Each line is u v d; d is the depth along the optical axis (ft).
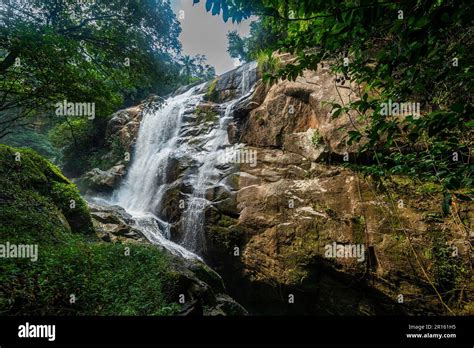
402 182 22.13
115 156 57.21
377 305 23.39
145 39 24.17
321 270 25.96
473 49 6.88
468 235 17.44
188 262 26.08
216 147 42.39
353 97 26.04
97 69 23.56
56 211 22.45
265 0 6.95
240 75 51.60
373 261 22.71
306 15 7.10
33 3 18.63
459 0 5.18
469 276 18.06
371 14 6.20
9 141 61.52
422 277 19.90
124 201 49.47
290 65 8.67
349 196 24.84
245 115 39.24
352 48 8.49
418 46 6.04
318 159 28.14
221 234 32.14
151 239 32.60
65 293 13.80
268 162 32.71
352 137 8.16
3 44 15.65
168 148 49.90
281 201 28.96
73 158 64.75
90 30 22.09
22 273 13.44
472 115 6.00
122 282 16.70
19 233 17.01
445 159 9.05
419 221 20.63
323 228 25.50
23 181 22.76
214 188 35.40
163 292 17.56
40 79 18.07
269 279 28.19
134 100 74.74
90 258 17.67
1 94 21.13
